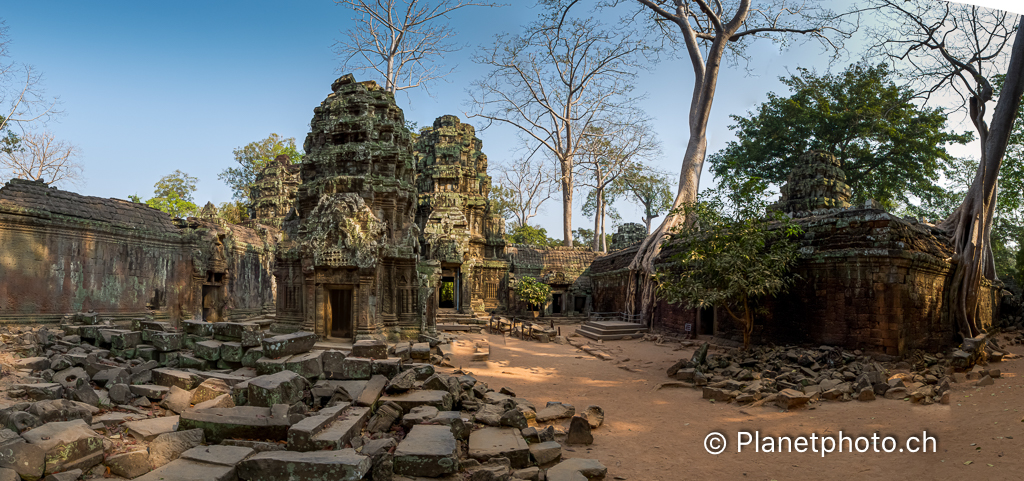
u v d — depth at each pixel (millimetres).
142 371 10406
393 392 9547
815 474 8148
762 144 40875
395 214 21516
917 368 15562
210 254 24938
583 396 13883
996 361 17156
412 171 22766
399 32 34125
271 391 8070
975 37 19656
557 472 7309
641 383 15750
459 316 32844
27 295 17344
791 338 18891
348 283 18969
